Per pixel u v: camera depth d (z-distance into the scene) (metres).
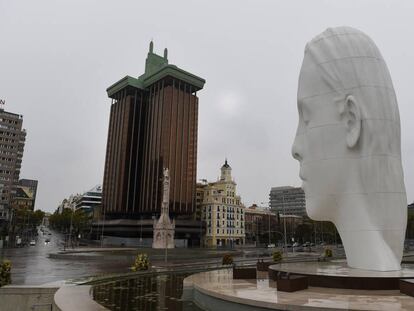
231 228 115.19
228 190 117.00
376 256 18.14
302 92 21.66
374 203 18.81
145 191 117.19
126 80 126.81
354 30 20.91
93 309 12.91
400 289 14.76
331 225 113.44
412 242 121.12
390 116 19.42
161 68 120.44
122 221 114.81
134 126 126.88
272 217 133.00
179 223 106.88
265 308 12.86
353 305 12.16
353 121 19.52
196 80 124.81
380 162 18.91
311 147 20.83
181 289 20.42
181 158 116.56
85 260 46.50
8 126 120.75
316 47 21.47
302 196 185.62
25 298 16.75
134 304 16.28
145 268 28.64
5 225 98.19
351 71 19.97
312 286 16.38
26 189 185.25
